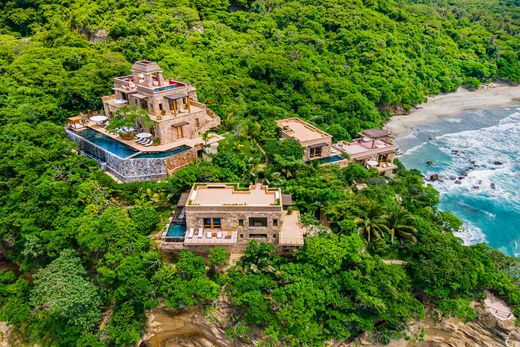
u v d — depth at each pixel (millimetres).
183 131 60156
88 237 43156
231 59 96812
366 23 125125
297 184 53031
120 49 90688
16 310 46344
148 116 57312
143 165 52594
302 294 40469
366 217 49156
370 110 95500
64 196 48625
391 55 118812
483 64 142250
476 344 46594
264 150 60250
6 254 52000
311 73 99750
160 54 91438
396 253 49594
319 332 41375
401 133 102938
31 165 53750
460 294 45688
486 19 176875
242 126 63375
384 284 42969
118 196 50906
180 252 42594
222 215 43344
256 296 40062
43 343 45344
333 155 66125
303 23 122188
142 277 40656
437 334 47281
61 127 62938
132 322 41562
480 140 99062
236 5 124688
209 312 41625
